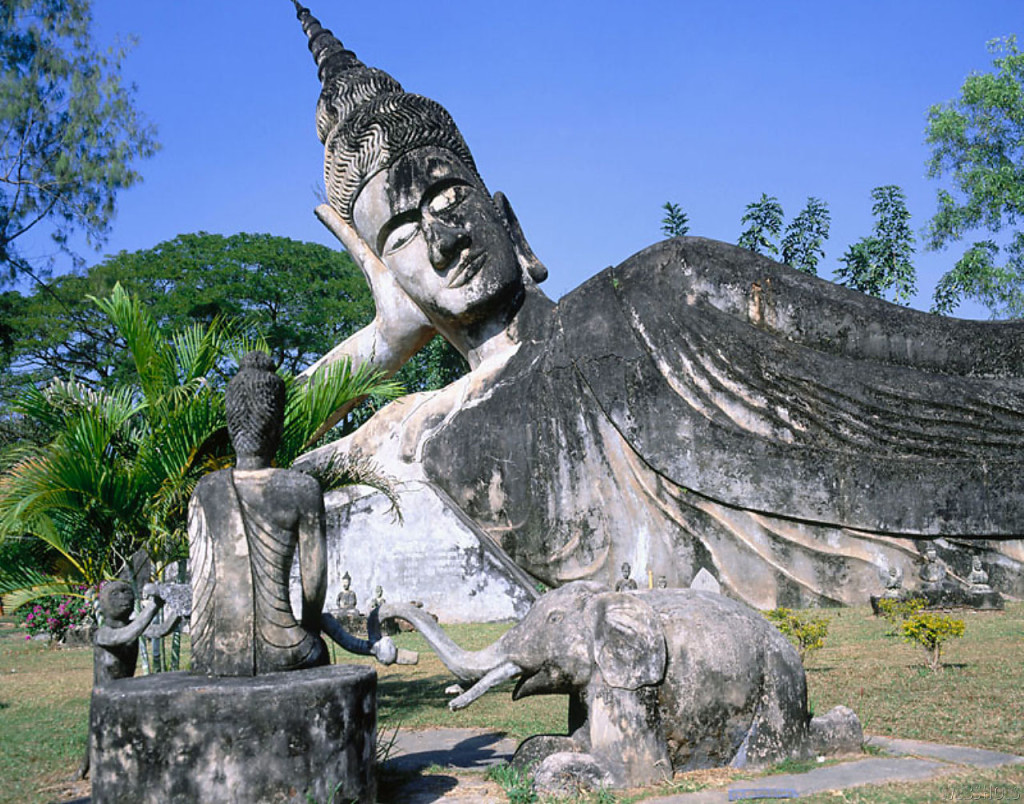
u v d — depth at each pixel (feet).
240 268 99.76
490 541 35.01
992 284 77.41
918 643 31.58
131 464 24.32
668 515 31.99
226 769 14.03
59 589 25.64
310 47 43.39
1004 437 30.63
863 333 32.09
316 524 16.21
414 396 40.98
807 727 18.58
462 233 36.06
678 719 17.39
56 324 90.74
